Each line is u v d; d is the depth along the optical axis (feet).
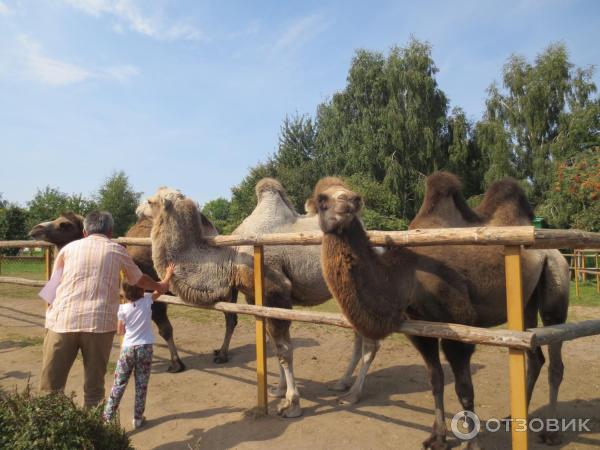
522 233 8.61
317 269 16.69
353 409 15.15
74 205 125.29
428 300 11.46
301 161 122.01
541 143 85.20
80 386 17.66
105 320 12.19
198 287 15.96
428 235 10.02
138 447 12.50
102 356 12.30
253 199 112.68
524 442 8.87
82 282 12.14
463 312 11.40
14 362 21.16
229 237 15.12
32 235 18.39
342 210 10.21
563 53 85.35
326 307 35.42
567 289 13.67
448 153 92.32
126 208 163.22
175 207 16.40
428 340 12.12
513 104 89.04
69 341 11.97
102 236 13.01
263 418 14.21
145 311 14.03
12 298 42.98
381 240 10.87
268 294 15.61
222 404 15.69
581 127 77.61
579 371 19.26
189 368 20.49
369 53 95.30
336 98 96.94
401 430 13.30
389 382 18.15
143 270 20.70
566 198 62.54
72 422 9.62
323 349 23.57
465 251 11.68
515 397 9.00
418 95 87.92
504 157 82.69
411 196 89.66
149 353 13.96
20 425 9.42
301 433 13.11
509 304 9.05
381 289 10.69
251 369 20.27
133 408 15.39
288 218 17.08
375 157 90.68
